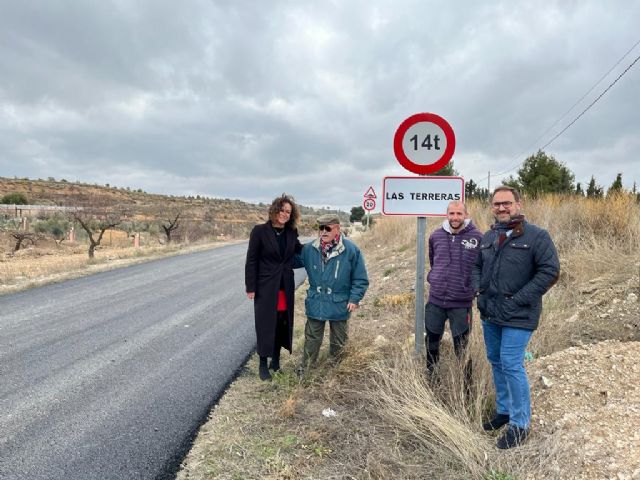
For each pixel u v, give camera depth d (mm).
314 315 4668
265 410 3977
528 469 2855
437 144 4387
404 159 4453
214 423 3764
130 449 3365
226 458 3211
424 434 3293
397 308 7180
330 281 4633
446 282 4098
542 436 3135
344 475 2975
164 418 3885
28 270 14516
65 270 14391
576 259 6734
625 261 6379
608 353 3748
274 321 4719
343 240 4711
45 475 3018
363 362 4594
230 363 5324
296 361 5191
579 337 4742
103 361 5395
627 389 3293
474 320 4719
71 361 5387
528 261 3170
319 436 3459
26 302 9109
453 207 4082
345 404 4000
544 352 4445
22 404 4160
